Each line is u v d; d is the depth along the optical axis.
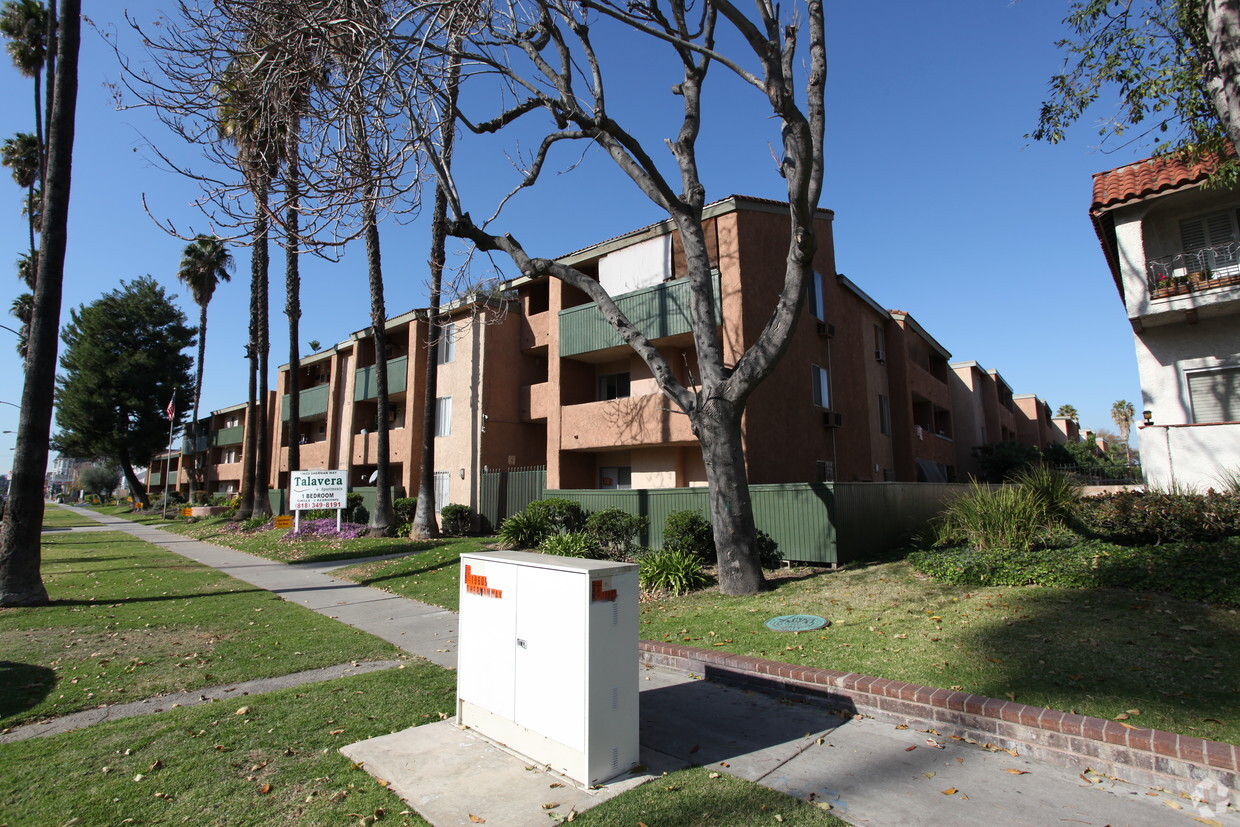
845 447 18.48
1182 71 8.62
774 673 6.00
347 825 3.57
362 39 8.17
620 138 10.09
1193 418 12.14
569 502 15.58
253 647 7.66
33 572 10.59
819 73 9.04
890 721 5.18
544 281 21.70
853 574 10.38
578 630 4.12
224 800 3.85
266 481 26.83
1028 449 26.62
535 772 4.20
